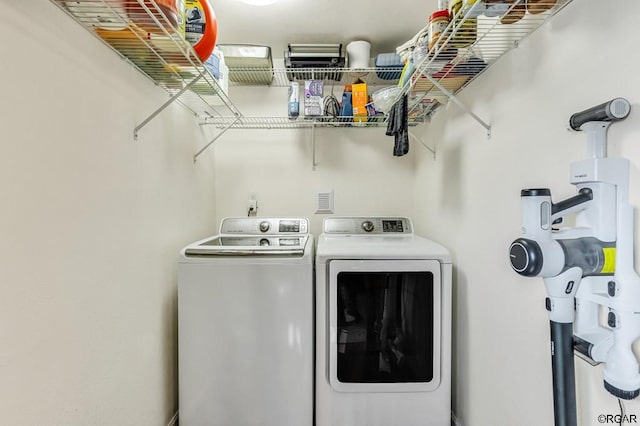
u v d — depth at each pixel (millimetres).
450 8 1042
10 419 726
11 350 727
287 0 1596
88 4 837
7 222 713
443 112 1748
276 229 2064
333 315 1461
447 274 1462
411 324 1475
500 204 1182
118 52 1109
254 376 1463
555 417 771
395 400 1472
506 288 1151
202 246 1538
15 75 726
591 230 726
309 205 2338
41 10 794
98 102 1012
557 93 896
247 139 2318
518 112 1071
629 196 696
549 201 725
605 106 682
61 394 870
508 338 1143
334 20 1775
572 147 843
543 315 972
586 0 793
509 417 1138
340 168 2340
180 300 1459
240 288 1453
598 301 722
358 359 1477
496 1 836
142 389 1290
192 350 1457
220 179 2312
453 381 1585
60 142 858
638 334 676
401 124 1514
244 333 1457
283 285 1455
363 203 2348
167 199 1520
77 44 918
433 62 1191
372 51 2123
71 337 904
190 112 1812
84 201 950
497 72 1193
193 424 1468
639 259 685
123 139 1148
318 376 1489
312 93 1941
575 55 831
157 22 872
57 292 853
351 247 1580
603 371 721
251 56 1863
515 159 1089
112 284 1091
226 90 1689
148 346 1338
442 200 1764
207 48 1161
